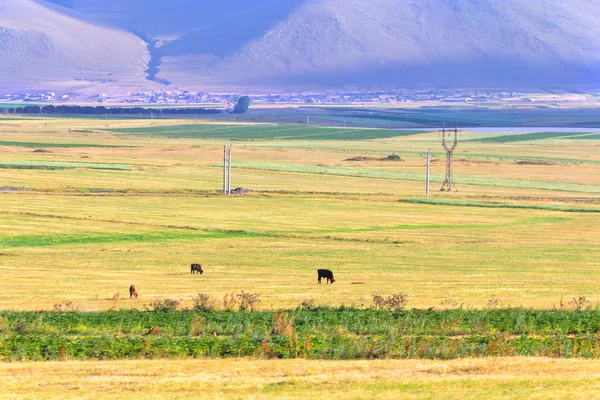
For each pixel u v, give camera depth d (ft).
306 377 282.36
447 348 333.21
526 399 259.39
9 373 288.10
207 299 476.95
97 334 382.01
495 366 299.79
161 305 465.47
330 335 374.02
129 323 408.46
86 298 514.68
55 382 275.80
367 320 421.18
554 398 260.62
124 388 268.82
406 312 447.42
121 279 596.29
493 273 642.22
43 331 387.14
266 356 326.03
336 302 498.69
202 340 351.87
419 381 278.46
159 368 295.89
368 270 652.48
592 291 561.84
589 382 279.08
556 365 302.45
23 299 507.30
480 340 359.05
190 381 277.44
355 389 268.62
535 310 468.34
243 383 275.18
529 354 334.03
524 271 654.53
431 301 507.71
